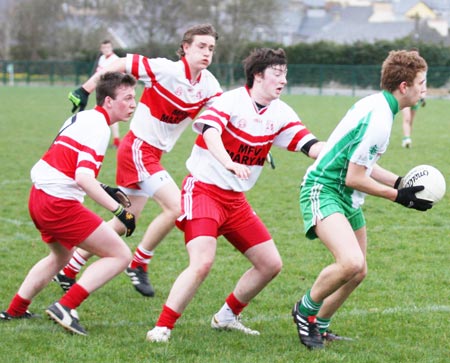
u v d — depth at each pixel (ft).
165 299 54.19
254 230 44.70
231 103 42.98
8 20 504.02
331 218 40.88
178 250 68.74
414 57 39.83
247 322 48.39
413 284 57.06
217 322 46.24
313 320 42.88
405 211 85.05
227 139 43.50
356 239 40.91
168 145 57.93
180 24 457.27
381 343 43.98
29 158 128.57
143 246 54.80
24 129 178.50
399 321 48.44
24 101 281.54
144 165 56.13
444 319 48.80
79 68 421.59
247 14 433.89
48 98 300.40
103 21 492.95
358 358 41.09
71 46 502.79
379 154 40.40
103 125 43.68
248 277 45.29
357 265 39.70
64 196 43.73
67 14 514.27
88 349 41.78
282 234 74.43
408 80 39.75
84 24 508.12
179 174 111.65
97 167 43.32
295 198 93.45
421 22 606.96
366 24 618.03
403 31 590.96
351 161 40.06
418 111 244.42
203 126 42.52
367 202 89.81
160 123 56.59
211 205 43.50
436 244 70.03
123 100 44.37
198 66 55.26
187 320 48.60
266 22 445.78
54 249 46.62
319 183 41.96
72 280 54.85
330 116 224.94
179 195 55.11
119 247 44.83
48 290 55.62
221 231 44.80
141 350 41.68
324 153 41.91
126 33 494.18
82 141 43.21
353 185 40.45
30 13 501.56
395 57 40.14
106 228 44.68
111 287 56.95
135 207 58.08
